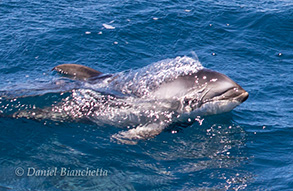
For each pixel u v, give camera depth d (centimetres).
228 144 1697
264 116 1945
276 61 2600
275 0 3525
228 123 1850
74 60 2470
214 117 1866
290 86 2283
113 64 2455
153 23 2953
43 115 1742
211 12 3188
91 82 1916
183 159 1588
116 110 1755
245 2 3450
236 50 2711
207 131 1778
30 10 3092
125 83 1839
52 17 2992
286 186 1431
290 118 1938
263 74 2430
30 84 1969
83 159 1563
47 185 1430
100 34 2762
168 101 1747
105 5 3238
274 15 3130
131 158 1581
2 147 1600
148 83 1784
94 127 1736
